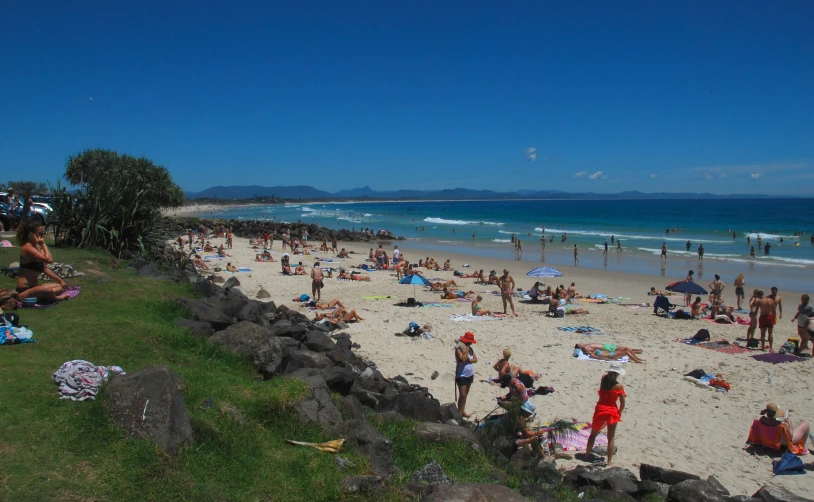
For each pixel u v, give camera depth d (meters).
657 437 9.65
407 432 7.07
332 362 9.70
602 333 16.92
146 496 4.47
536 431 8.82
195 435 5.37
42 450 4.69
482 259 39.16
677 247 46.78
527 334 16.66
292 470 5.39
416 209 175.38
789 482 8.12
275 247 43.81
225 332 8.35
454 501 4.77
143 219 17.39
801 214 104.50
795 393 11.75
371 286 25.50
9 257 13.16
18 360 6.37
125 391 5.27
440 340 15.63
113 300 9.69
